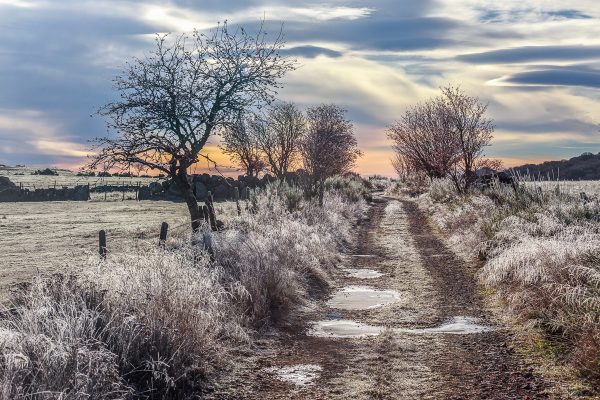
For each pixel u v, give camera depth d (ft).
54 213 105.60
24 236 69.36
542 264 34.06
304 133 132.16
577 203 50.44
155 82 50.83
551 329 28.40
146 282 26.30
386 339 29.19
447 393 21.48
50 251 55.42
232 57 53.47
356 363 25.72
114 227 76.59
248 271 34.65
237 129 54.70
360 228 85.05
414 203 122.21
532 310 31.09
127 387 19.16
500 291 38.19
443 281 45.88
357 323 34.12
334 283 46.65
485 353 26.68
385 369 24.70
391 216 99.50
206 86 52.16
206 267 34.01
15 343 18.44
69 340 19.19
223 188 134.72
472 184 93.66
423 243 68.13
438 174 130.93
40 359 17.81
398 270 52.29
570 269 30.83
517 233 46.70
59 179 250.78
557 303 29.19
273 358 26.61
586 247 33.17
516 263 38.58
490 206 63.16
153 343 21.97
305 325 33.50
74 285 24.17
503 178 93.15
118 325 21.80
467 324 32.78
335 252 59.16
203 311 26.55
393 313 36.27
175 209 114.42
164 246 36.50
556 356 24.80
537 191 58.85
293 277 40.40
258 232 49.34
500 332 30.35
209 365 23.76
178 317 24.67
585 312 26.23
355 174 193.67
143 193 149.69
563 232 41.09
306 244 51.42
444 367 24.77
